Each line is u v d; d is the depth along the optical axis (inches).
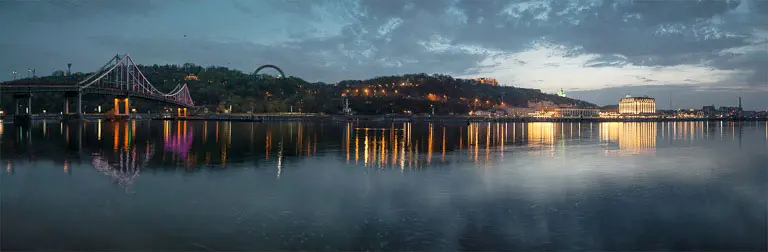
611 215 753.6
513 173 1189.7
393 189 949.8
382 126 5036.9
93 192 887.1
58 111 7859.3
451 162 1433.3
